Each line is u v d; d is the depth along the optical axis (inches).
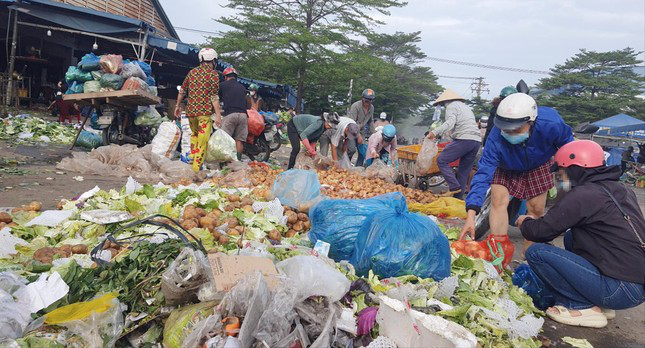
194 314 85.4
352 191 277.1
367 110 408.2
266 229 158.7
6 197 202.4
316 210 153.4
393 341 92.0
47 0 547.5
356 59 1434.5
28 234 136.6
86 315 83.7
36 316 85.6
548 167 169.3
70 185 243.1
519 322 109.3
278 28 1401.3
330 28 1419.8
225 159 313.7
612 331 130.1
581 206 122.3
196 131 298.5
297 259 98.6
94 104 351.9
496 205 175.6
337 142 342.6
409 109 2498.8
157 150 319.6
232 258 97.0
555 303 138.9
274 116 468.1
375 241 127.7
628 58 2805.1
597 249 123.4
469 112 291.1
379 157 383.2
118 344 87.8
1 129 446.6
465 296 121.8
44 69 823.7
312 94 1696.6
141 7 1056.2
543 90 2837.1
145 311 93.5
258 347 79.0
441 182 403.2
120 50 819.4
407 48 2834.6
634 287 120.0
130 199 173.0
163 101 858.1
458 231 191.9
